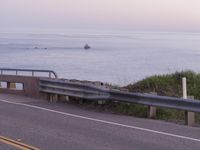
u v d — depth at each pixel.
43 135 11.34
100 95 15.96
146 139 10.87
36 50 167.25
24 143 10.35
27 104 17.58
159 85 18.11
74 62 87.31
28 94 20.38
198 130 12.16
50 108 16.47
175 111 14.88
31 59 102.88
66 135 11.35
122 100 15.17
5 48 184.50
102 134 11.50
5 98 19.55
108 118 14.22
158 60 86.12
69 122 13.40
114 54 126.31
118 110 15.71
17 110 15.91
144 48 174.62
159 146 10.10
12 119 13.92
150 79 18.69
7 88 21.64
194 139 10.87
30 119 13.93
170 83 18.38
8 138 10.91
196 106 12.77
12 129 12.18
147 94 14.25
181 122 13.61
